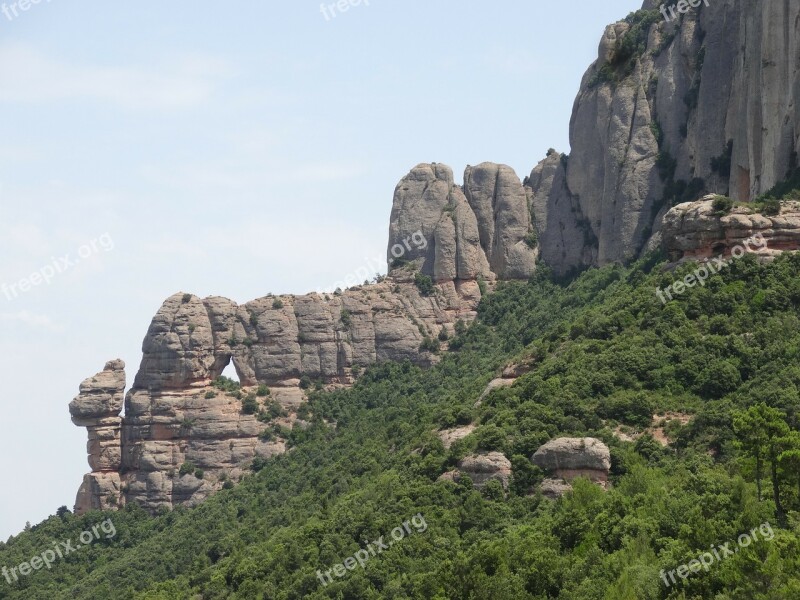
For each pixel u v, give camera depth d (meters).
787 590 151.25
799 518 172.88
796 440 177.62
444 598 177.25
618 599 161.62
